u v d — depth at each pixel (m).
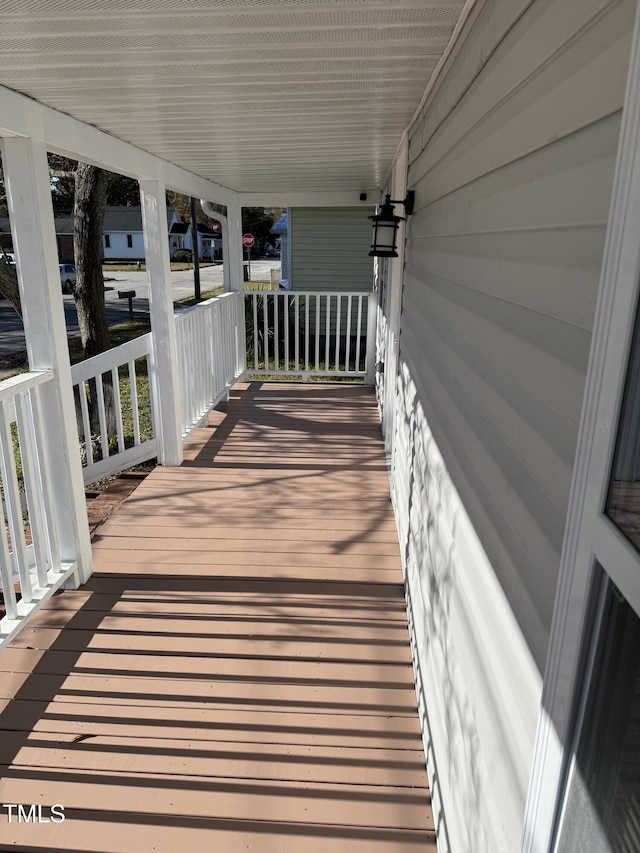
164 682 2.34
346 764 2.00
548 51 0.99
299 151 3.84
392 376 4.35
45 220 2.53
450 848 1.60
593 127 0.82
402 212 3.62
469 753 1.44
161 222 4.06
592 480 0.77
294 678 2.37
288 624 2.69
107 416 7.02
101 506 4.07
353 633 2.63
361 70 2.12
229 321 6.31
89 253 6.39
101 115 2.72
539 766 0.93
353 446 5.02
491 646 1.28
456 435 1.75
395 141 3.53
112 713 2.20
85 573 3.00
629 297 0.68
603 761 0.78
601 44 0.79
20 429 2.49
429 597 2.11
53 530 2.79
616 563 0.69
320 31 1.73
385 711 2.21
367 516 3.75
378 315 6.62
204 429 5.42
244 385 6.98
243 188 6.34
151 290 4.18
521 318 1.14
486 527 1.36
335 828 1.79
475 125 1.56
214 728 2.13
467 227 1.67
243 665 2.44
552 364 0.97
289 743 2.07
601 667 0.78
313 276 10.21
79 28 1.68
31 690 2.30
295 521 3.68
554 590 0.93
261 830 1.78
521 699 1.07
